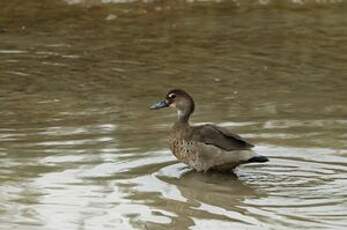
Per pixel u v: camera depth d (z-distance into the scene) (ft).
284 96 60.34
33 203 41.32
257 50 72.69
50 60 69.46
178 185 43.93
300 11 84.53
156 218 39.81
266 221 39.37
